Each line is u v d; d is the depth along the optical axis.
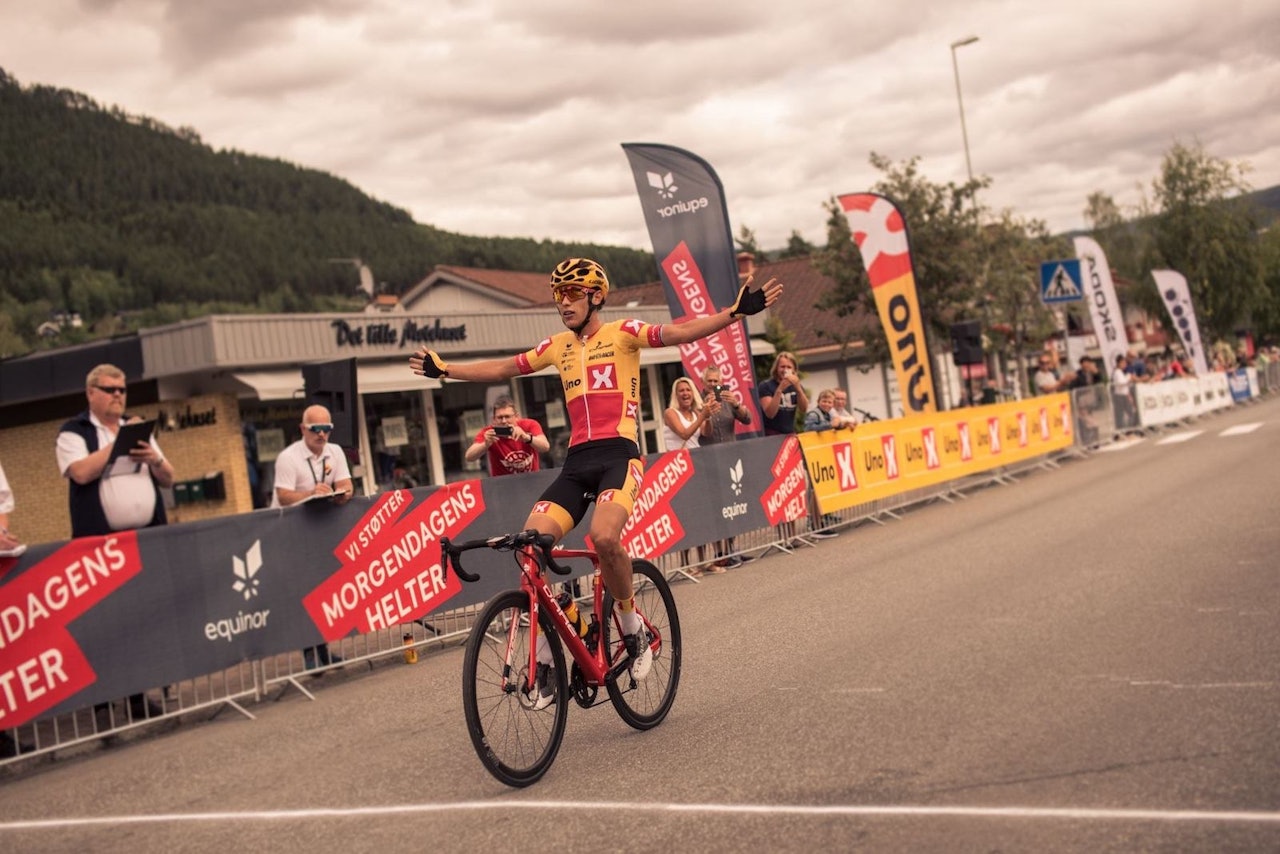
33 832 4.61
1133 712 4.57
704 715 5.24
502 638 4.43
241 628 6.85
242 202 179.88
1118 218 59.75
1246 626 6.07
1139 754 4.01
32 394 18.62
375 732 5.73
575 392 4.87
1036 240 33.81
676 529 10.41
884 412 36.44
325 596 7.31
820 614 7.74
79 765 5.96
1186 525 10.37
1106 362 25.86
